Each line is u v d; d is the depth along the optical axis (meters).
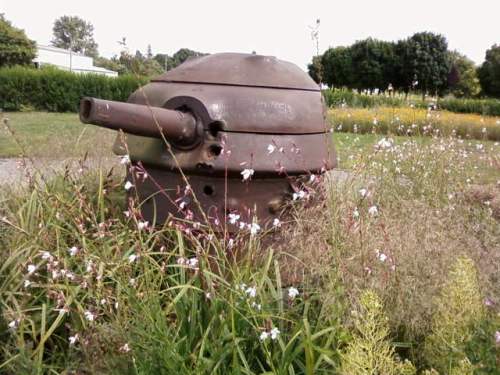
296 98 3.32
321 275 2.47
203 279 2.43
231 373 2.07
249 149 3.09
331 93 15.63
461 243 2.96
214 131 3.08
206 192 3.15
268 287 2.56
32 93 21.84
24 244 2.76
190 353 2.12
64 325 2.61
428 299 2.31
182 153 3.11
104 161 4.63
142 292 2.39
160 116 2.90
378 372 1.91
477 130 11.91
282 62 3.55
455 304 2.06
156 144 3.22
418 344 2.30
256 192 3.18
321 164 3.39
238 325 2.22
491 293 2.43
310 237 2.64
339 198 3.10
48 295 2.39
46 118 17.67
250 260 2.55
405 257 2.50
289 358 2.08
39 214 3.02
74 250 2.42
